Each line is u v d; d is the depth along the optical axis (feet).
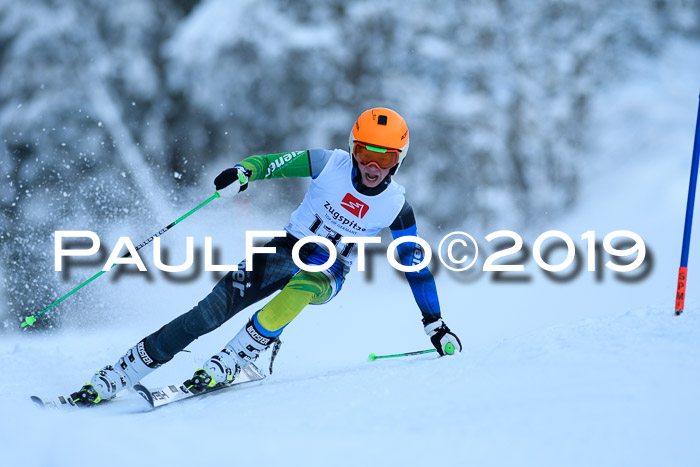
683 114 187.21
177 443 23.72
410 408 28.04
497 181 172.65
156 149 191.42
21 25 188.65
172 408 36.11
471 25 173.68
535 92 173.78
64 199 133.18
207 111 190.90
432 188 175.52
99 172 180.04
